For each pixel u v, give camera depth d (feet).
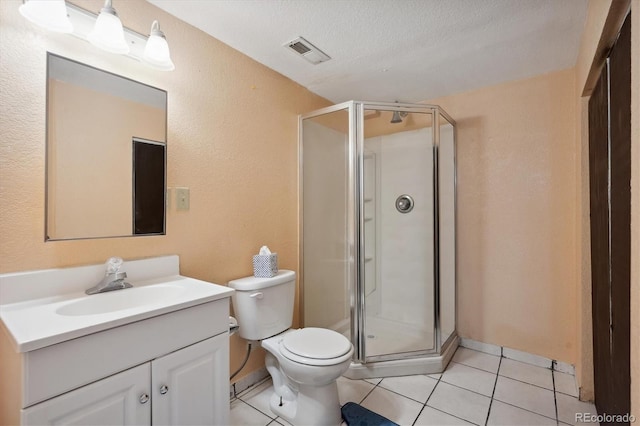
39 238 3.83
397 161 8.57
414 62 6.70
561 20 5.17
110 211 4.40
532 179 7.36
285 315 6.19
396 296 8.75
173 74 5.13
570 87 6.89
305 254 7.80
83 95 4.17
